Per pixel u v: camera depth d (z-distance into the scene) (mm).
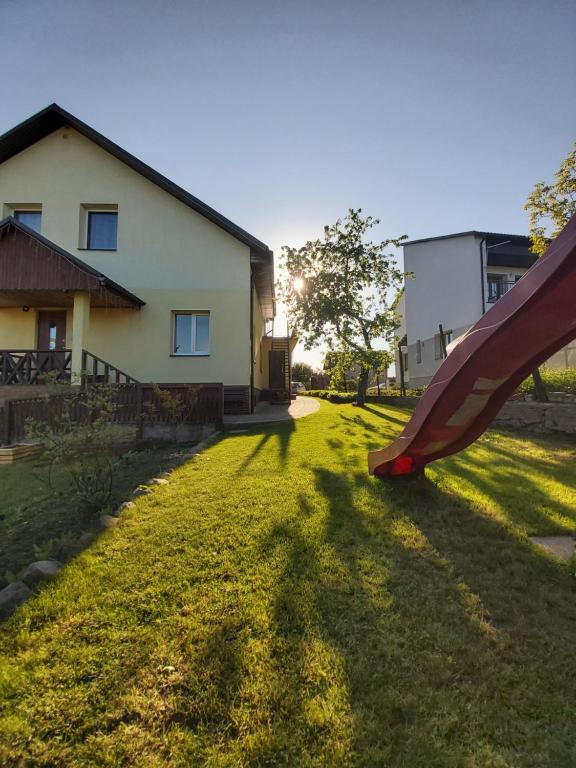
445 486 4082
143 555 2672
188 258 11266
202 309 11203
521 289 2564
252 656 1755
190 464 5254
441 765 1292
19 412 7352
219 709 1503
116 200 11328
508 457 5340
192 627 1945
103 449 4453
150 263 11234
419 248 19891
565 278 2289
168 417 8242
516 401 8383
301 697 1553
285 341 18453
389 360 12938
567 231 2291
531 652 1787
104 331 11086
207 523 3186
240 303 11227
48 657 1757
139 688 1593
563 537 2973
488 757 1313
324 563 2557
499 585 2328
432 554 2697
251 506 3574
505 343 2756
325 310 12625
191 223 11336
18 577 2465
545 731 1407
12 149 11344
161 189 11383
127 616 2033
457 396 3182
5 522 3666
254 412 11570
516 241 18625
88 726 1437
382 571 2467
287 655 1770
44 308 11258
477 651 1793
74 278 9109
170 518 3297
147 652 1781
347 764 1299
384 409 11578
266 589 2271
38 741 1378
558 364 10000
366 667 1702
